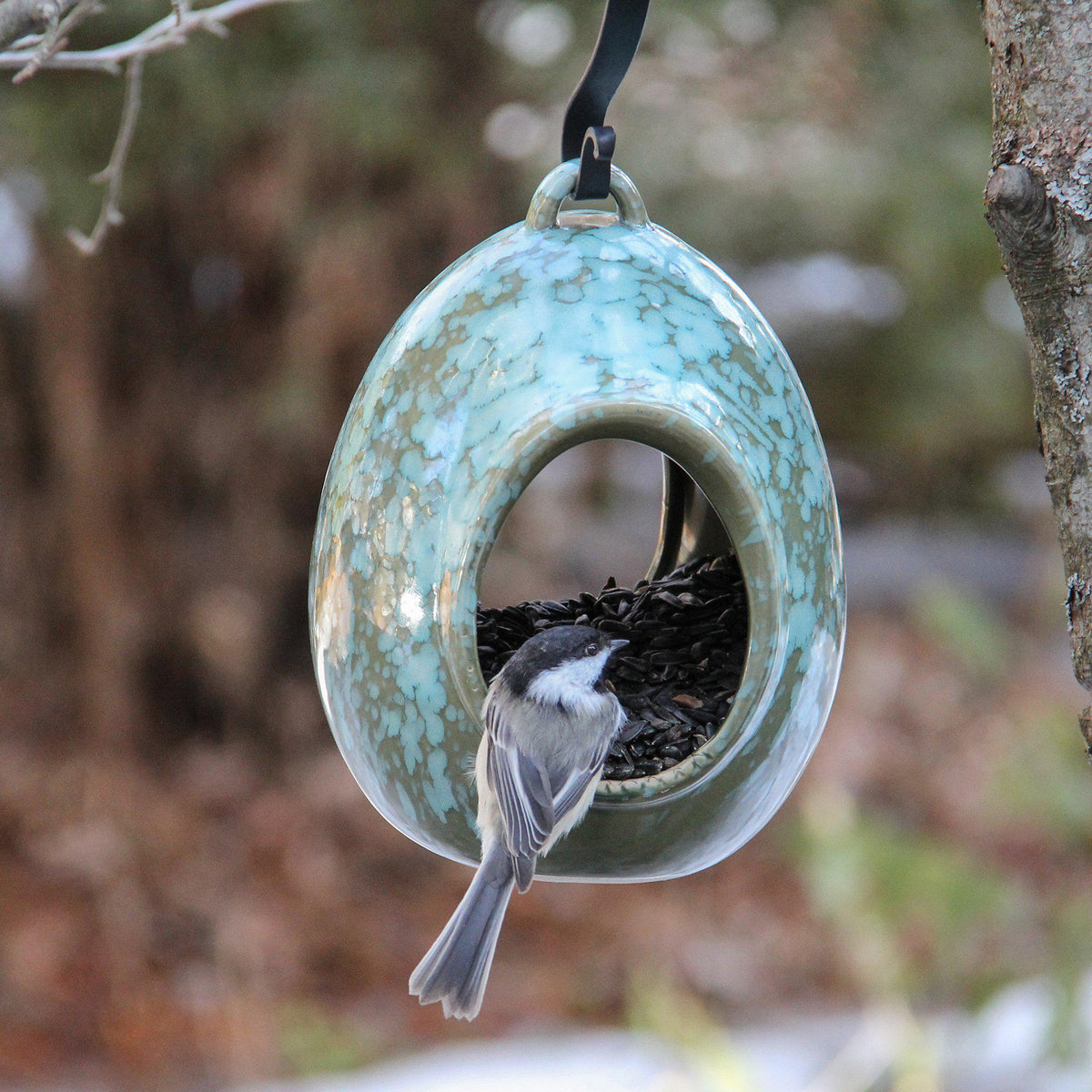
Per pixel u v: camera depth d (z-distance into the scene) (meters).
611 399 3.66
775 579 3.69
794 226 14.05
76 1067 9.94
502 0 12.83
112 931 11.49
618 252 3.93
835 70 13.38
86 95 11.90
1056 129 2.99
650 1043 9.17
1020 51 3.04
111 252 13.56
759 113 13.33
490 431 3.70
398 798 3.97
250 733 14.19
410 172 12.99
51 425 14.09
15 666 14.42
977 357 17.55
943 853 8.55
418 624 3.75
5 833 12.70
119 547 14.08
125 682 14.01
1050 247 2.99
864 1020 9.67
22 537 14.43
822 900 8.23
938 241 13.80
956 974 8.56
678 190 13.41
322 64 12.20
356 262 12.98
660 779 3.71
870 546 21.16
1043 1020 8.16
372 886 12.79
